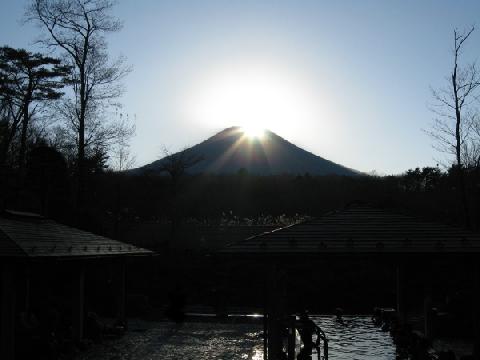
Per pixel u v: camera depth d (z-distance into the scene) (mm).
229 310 29734
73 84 39812
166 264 37125
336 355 17766
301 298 32750
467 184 40719
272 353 14938
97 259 20641
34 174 33469
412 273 32781
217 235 43000
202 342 21109
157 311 28938
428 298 20078
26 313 19375
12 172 35219
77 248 17984
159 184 47031
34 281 27828
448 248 14656
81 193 37844
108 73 44625
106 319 27312
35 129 44094
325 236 15469
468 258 14773
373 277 34781
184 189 52438
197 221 48969
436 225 16188
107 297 29578
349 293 33031
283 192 63000
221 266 36844
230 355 18469
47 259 14703
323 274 35688
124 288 24469
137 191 46688
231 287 34188
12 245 14352
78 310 19188
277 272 15812
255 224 47531
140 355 18422
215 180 65250
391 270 35531
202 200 61094
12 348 14320
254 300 32688
